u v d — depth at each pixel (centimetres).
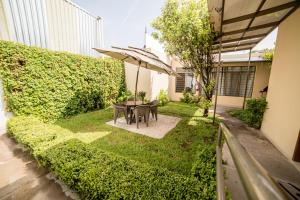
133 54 427
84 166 200
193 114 680
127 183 169
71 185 201
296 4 305
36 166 273
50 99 497
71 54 561
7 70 389
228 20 371
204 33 444
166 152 324
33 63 443
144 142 372
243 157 55
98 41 822
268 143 393
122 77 872
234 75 934
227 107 885
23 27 490
